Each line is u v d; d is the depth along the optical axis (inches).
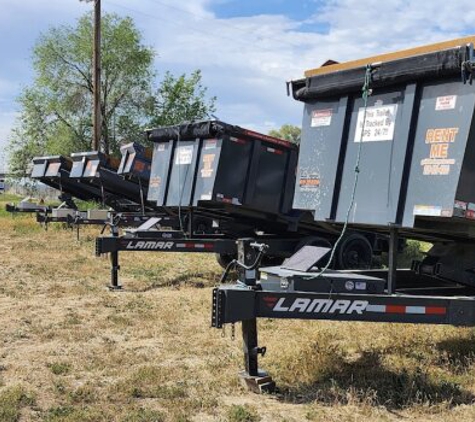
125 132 1707.7
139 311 340.2
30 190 1596.9
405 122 206.8
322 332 279.9
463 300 207.5
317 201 232.1
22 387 211.9
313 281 207.5
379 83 211.0
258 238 480.7
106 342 275.7
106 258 565.3
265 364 236.5
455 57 191.8
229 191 442.3
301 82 237.9
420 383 213.0
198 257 597.6
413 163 205.0
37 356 251.4
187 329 299.6
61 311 338.6
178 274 491.2
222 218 492.7
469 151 196.4
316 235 487.8
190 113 1740.9
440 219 209.6
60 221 805.2
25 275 466.3
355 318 205.5
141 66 1686.8
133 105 1727.4
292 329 295.0
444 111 198.4
